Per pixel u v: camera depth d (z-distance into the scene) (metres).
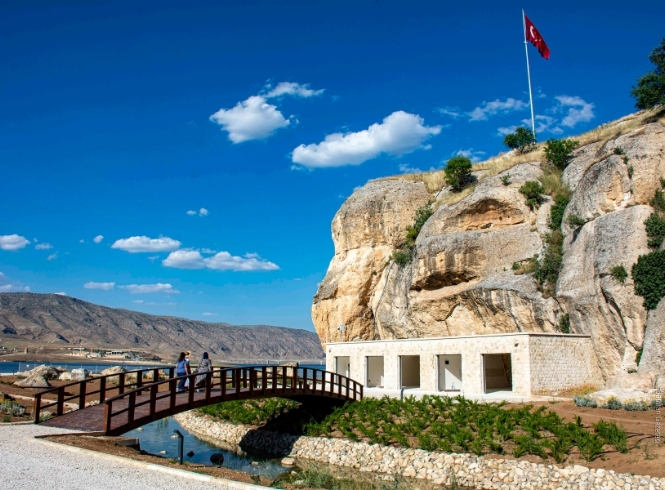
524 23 63.19
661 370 29.23
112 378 55.06
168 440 34.59
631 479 19.94
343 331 53.91
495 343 33.47
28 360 196.62
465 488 22.97
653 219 34.12
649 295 31.75
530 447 23.42
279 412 36.06
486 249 44.25
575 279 36.88
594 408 28.11
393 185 58.53
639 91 45.84
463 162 54.38
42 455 15.89
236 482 13.90
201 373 25.38
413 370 44.56
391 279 52.59
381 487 22.48
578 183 41.31
